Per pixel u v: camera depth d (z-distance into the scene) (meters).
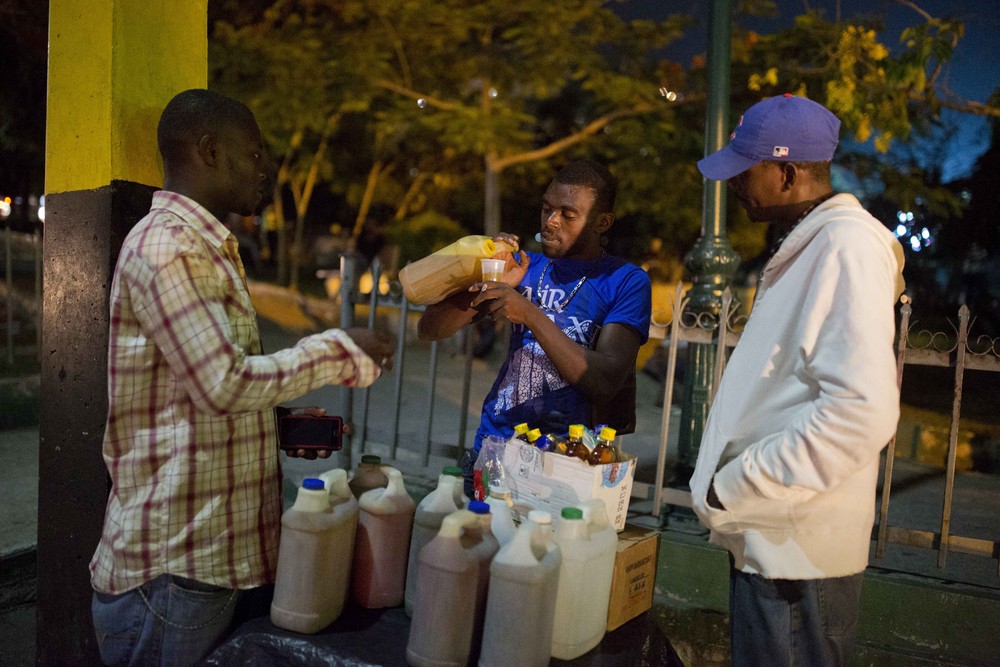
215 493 2.14
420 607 2.03
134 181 2.67
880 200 10.59
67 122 2.67
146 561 2.12
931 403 8.43
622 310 2.62
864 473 1.99
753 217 2.20
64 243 2.71
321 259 22.03
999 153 11.53
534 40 9.55
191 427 2.11
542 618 1.98
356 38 9.48
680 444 4.54
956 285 13.38
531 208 17.12
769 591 2.01
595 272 2.71
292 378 2.02
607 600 2.21
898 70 6.37
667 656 2.45
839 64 6.77
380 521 2.32
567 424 2.65
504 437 2.67
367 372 2.15
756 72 7.77
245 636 2.19
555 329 2.44
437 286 2.54
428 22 9.62
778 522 1.96
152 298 1.96
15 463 5.11
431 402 4.70
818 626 1.98
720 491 1.97
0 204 9.84
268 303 13.85
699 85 9.85
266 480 2.27
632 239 16.38
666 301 11.27
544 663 2.03
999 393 9.20
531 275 2.81
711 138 4.56
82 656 2.81
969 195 12.04
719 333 3.77
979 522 4.75
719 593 3.71
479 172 16.08
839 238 1.86
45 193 2.74
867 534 2.01
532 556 1.98
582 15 9.42
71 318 2.71
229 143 2.19
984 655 3.32
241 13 8.96
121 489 2.13
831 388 1.78
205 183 2.18
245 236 22.27
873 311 1.79
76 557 2.78
